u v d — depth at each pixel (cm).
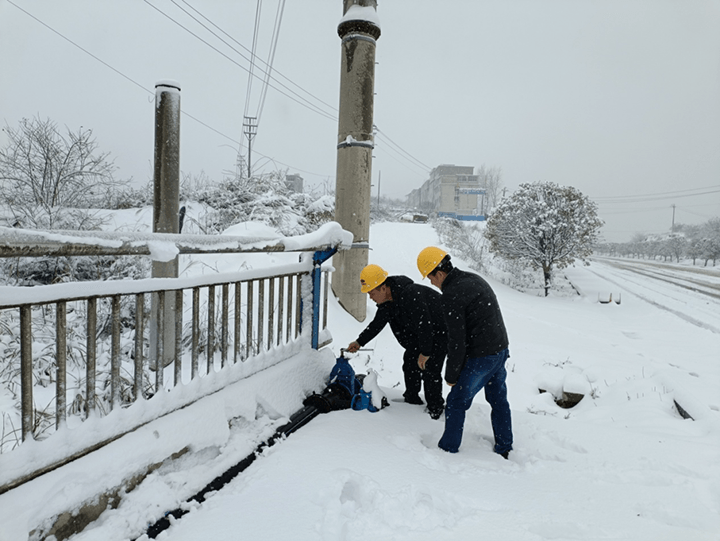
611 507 243
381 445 299
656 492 260
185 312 493
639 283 2577
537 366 705
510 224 1878
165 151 423
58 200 647
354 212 782
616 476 283
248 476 252
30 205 610
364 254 794
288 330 386
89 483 196
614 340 1003
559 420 380
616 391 567
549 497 251
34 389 339
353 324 771
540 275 2220
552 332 1011
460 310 292
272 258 755
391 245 1938
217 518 211
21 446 183
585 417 509
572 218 1798
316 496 231
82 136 655
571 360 752
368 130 782
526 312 1248
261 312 343
